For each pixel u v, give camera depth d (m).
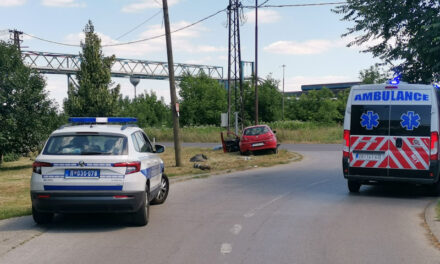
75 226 8.09
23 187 14.55
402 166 11.16
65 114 26.97
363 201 10.85
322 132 42.69
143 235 7.39
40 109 25.86
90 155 7.66
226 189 12.91
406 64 14.89
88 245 6.77
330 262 5.89
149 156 8.90
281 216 8.94
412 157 11.06
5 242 6.92
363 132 11.51
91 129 8.12
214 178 15.70
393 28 15.00
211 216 8.97
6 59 25.09
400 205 10.33
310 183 14.12
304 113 74.12
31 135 25.48
